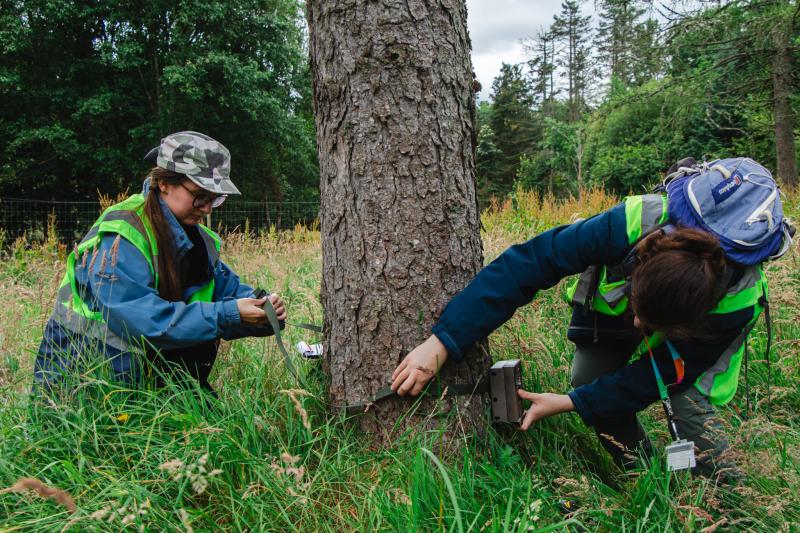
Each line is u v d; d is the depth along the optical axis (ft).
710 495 5.61
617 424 6.71
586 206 23.04
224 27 61.31
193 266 7.28
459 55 6.43
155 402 6.02
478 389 6.38
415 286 6.24
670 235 5.21
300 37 74.90
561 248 5.79
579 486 5.53
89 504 4.84
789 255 12.01
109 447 5.70
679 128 42.24
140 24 59.16
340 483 5.66
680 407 6.22
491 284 5.86
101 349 6.28
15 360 7.20
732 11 35.70
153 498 4.91
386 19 6.04
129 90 60.54
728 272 5.27
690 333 5.12
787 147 38.78
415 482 4.98
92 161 58.85
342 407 6.48
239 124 65.36
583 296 6.59
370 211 6.22
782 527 5.32
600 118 48.03
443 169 6.28
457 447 6.14
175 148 6.47
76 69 56.34
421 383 5.96
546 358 8.33
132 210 6.46
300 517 5.24
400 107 6.12
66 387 5.94
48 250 23.27
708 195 5.34
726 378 6.17
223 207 65.87
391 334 6.26
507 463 6.02
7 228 37.32
